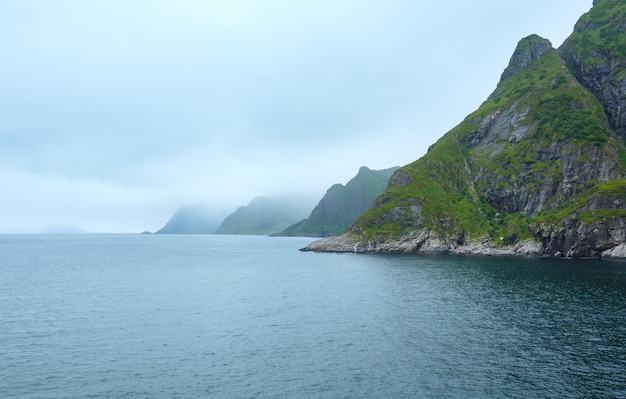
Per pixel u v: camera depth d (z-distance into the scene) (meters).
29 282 105.94
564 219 156.88
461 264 135.38
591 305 69.44
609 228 146.88
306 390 38.78
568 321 59.88
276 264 152.50
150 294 86.94
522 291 83.38
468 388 38.75
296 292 87.88
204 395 38.06
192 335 56.12
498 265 129.88
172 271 131.88
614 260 139.50
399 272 117.75
